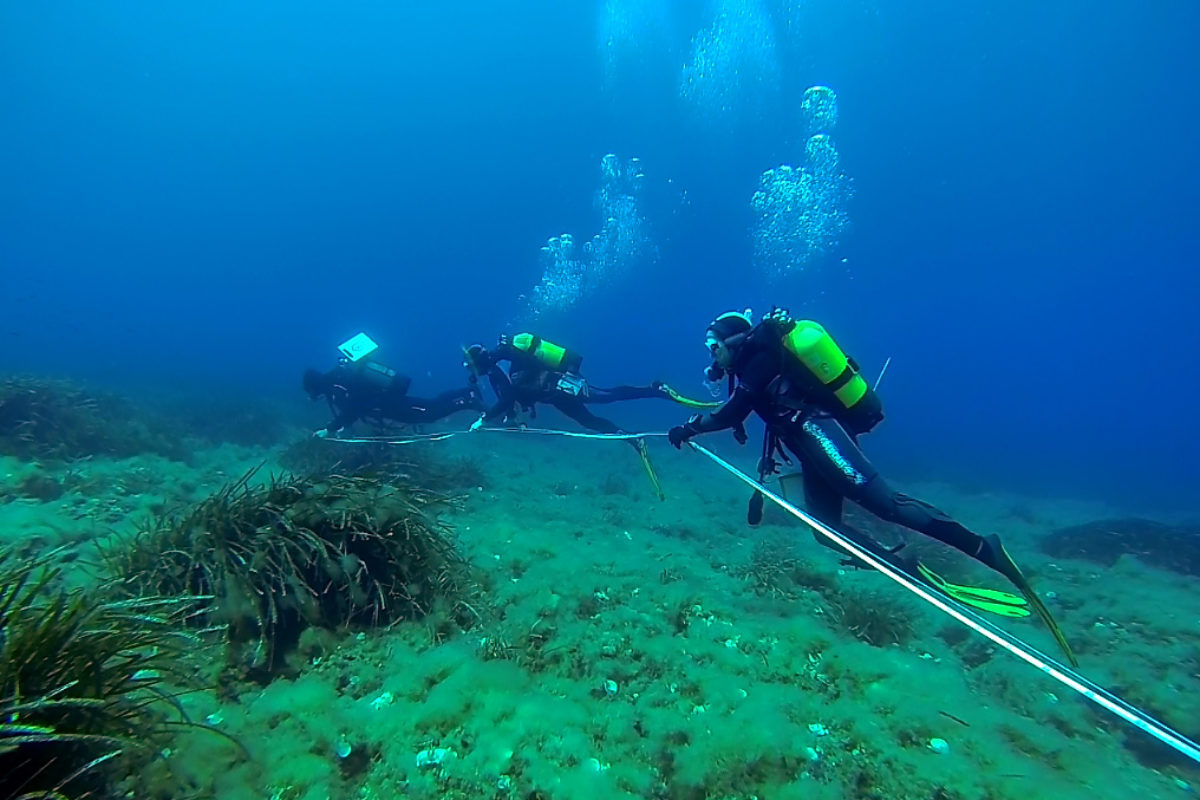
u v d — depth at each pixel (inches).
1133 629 234.4
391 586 168.2
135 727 97.3
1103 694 92.3
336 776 112.3
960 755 129.1
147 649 113.4
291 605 147.8
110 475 270.5
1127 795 123.1
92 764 79.4
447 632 166.2
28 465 255.3
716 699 145.3
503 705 132.8
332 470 213.5
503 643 162.1
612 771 118.5
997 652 200.1
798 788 116.5
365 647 152.3
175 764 102.7
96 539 186.9
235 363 1574.8
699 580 234.2
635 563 237.8
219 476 318.7
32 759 83.4
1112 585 287.7
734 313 175.5
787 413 160.2
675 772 120.0
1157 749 156.2
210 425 471.8
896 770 123.3
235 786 103.7
